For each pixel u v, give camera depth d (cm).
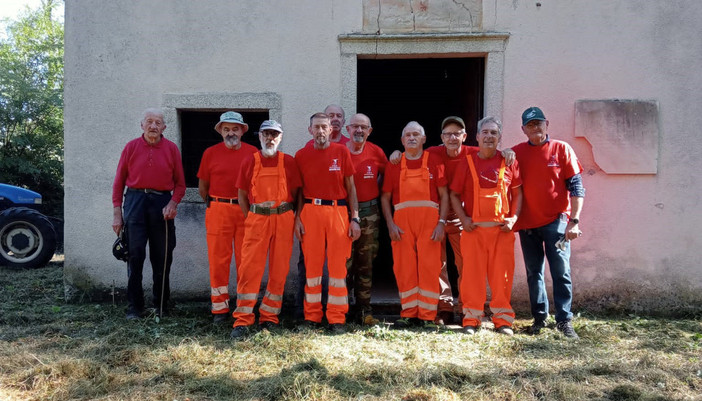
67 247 525
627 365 353
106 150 523
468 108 645
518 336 423
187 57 518
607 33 497
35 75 1539
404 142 438
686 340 419
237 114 444
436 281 441
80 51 521
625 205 499
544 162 427
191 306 502
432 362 359
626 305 500
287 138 513
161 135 461
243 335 409
